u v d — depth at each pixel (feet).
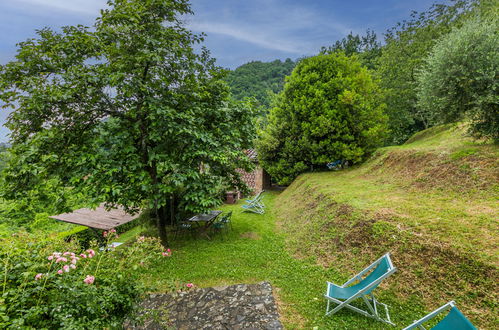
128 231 36.22
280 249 20.74
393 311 11.33
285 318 11.64
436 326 7.50
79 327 6.10
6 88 16.14
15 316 5.96
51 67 16.74
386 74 57.16
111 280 8.34
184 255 20.08
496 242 11.87
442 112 24.08
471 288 10.68
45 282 6.54
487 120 22.09
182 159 18.86
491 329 9.16
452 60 21.89
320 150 42.57
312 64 43.83
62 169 17.94
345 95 38.29
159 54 16.99
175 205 27.25
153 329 11.46
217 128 21.34
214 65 21.57
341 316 11.38
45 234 9.56
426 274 12.18
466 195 17.84
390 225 15.80
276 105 50.21
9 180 15.90
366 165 37.52
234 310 12.52
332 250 17.46
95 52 17.97
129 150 16.85
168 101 17.66
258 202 37.76
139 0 17.44
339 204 21.91
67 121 17.40
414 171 25.31
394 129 57.88
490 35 20.20
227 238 24.00
